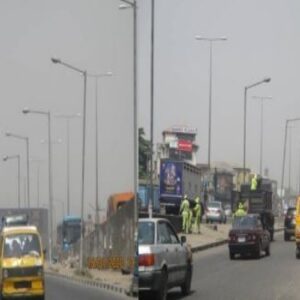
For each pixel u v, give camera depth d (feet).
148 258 89.45
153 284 89.25
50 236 208.74
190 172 276.00
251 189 232.32
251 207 224.33
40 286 97.14
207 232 230.89
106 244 145.79
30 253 97.81
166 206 257.96
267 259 154.30
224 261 151.74
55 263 194.29
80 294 108.99
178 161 259.60
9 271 95.86
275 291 99.19
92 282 126.72
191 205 258.37
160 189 258.37
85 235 184.24
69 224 209.56
